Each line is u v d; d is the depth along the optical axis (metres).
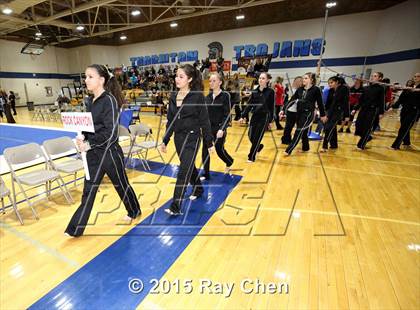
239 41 11.86
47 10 10.50
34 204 2.69
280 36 10.95
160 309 1.45
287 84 5.84
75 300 1.49
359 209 2.54
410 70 8.12
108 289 1.57
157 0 10.20
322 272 1.71
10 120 8.41
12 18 9.23
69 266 1.76
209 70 7.87
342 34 9.91
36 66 16.06
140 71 11.73
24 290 1.56
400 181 3.25
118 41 15.84
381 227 2.24
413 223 2.30
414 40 7.95
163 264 1.79
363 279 1.66
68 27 11.13
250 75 6.48
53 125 8.09
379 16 9.26
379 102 4.39
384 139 5.52
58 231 2.19
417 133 6.14
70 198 2.81
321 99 4.03
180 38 13.41
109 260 1.82
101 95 1.88
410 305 1.47
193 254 1.89
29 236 2.12
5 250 1.94
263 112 3.68
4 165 3.60
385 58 9.10
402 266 1.78
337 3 9.34
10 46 14.83
